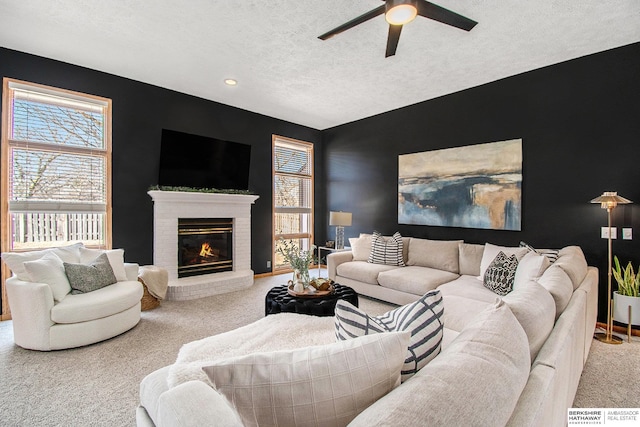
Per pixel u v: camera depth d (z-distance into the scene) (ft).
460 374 2.42
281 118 17.89
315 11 8.18
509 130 11.98
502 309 3.69
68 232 11.60
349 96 14.32
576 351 5.01
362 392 2.52
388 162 16.33
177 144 13.76
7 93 10.38
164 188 13.25
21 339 8.17
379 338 2.75
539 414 2.54
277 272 18.11
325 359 2.59
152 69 11.79
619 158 9.69
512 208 11.84
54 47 10.24
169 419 2.42
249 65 11.32
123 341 8.79
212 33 9.28
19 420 5.55
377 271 12.46
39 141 10.99
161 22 8.76
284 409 2.39
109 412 5.77
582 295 6.05
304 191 19.60
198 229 14.48
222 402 2.57
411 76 12.08
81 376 6.97
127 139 12.69
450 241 12.87
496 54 10.30
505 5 7.82
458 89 13.32
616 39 9.32
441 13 6.72
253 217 17.06
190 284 12.99
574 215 10.53
